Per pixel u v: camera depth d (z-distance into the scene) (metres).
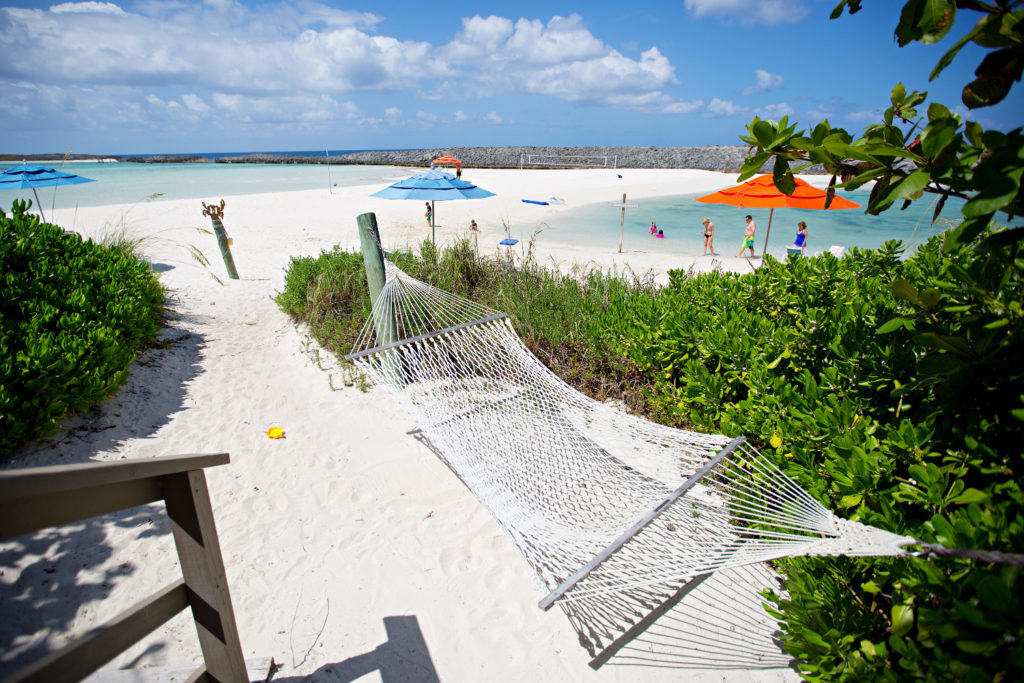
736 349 3.44
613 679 2.20
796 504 2.10
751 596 2.57
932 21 1.45
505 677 2.22
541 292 6.12
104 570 2.64
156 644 2.26
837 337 2.84
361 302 6.14
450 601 2.60
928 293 1.84
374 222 4.79
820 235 17.02
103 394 3.99
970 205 1.30
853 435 2.20
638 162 62.81
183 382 4.88
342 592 2.63
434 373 4.11
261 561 2.81
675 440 3.03
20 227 5.14
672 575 2.07
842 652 1.83
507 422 3.64
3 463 3.31
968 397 1.86
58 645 2.26
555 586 2.23
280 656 2.27
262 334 6.25
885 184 1.65
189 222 15.64
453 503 3.31
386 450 3.88
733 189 6.23
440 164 32.41
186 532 1.59
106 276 5.27
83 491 1.21
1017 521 1.45
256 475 3.55
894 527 1.84
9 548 2.71
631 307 5.06
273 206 20.33
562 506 2.79
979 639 1.33
